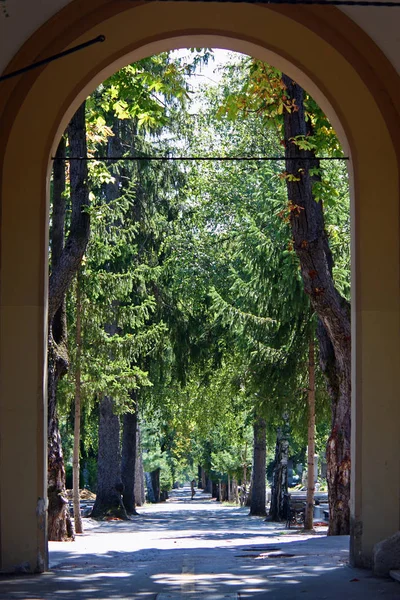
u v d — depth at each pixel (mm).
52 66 10656
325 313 16969
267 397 23594
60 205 18422
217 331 32500
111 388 23484
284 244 22719
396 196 10836
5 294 10742
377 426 10648
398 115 10773
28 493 10609
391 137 10789
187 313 33000
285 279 22406
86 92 11289
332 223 21922
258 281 23203
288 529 24266
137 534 22188
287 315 22984
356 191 10930
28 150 10844
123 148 31562
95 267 25922
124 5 10703
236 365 28219
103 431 30781
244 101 16219
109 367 23562
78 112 17891
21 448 10633
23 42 10570
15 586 9383
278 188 23297
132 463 34875
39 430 10695
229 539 19078
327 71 11008
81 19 10695
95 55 11070
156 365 32812
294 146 16484
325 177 22391
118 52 11211
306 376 23266
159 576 10148
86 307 23234
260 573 10258
